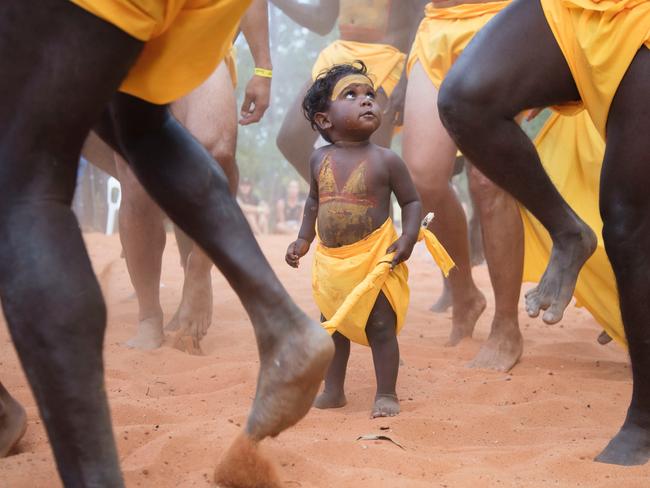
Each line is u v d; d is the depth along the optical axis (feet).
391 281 13.29
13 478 9.64
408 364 17.13
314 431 12.19
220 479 9.43
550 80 10.81
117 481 6.90
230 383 15.14
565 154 16.78
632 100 10.20
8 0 6.83
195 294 17.71
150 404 13.55
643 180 10.15
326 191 13.52
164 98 8.02
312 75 23.30
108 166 21.45
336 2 26.35
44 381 6.79
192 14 7.61
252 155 73.26
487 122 10.87
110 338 18.81
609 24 10.18
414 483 9.77
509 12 11.07
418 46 18.40
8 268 6.82
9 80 6.87
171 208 8.50
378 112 13.60
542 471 10.45
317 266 13.67
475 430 12.60
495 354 17.03
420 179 17.97
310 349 8.05
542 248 17.01
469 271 19.02
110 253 38.14
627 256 10.31
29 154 6.93
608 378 16.42
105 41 7.03
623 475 10.28
